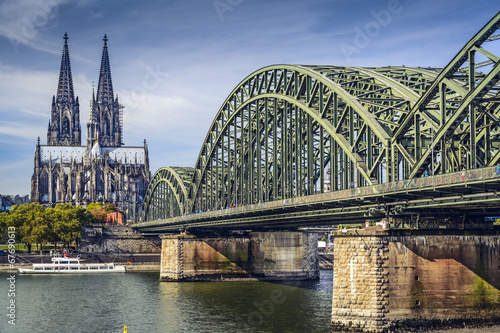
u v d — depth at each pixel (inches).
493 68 2246.6
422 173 2628.0
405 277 2625.5
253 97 4372.5
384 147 2827.3
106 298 4480.8
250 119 4498.0
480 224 2758.4
